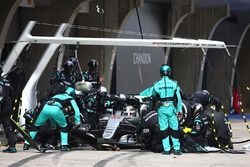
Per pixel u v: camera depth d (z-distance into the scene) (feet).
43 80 193.98
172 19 251.80
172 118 121.49
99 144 132.16
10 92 125.70
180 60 279.28
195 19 269.85
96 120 135.85
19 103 150.82
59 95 126.11
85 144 138.00
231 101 290.56
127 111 135.64
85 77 144.56
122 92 235.81
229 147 132.87
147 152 126.72
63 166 104.42
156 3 250.78
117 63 232.73
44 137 134.10
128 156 118.73
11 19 174.29
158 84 122.42
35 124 127.13
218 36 295.69
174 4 248.73
